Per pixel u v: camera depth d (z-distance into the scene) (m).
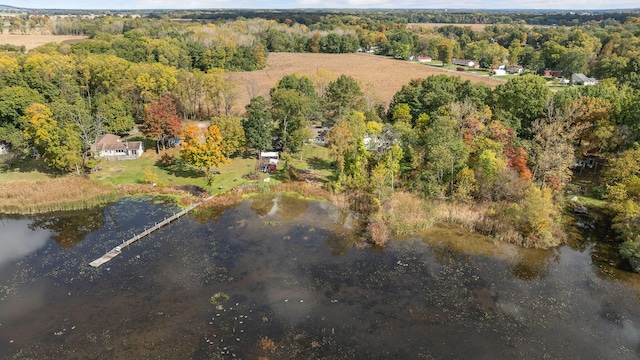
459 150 72.06
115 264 53.66
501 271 53.88
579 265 55.34
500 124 79.94
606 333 43.47
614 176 67.69
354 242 60.41
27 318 44.03
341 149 76.12
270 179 80.88
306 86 112.88
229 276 51.69
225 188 76.75
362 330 43.44
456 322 44.88
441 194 70.19
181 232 62.06
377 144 81.19
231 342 41.50
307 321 44.50
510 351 41.12
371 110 106.75
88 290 48.56
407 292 49.53
